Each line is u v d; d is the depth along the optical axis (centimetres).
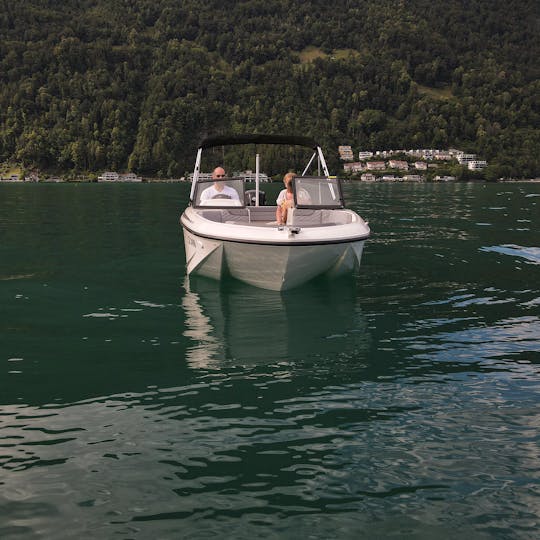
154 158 18788
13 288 802
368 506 282
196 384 444
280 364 490
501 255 1074
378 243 1239
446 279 857
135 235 1414
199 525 267
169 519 272
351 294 766
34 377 460
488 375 462
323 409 397
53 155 19162
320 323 624
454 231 1491
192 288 809
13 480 306
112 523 269
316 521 270
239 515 275
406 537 259
